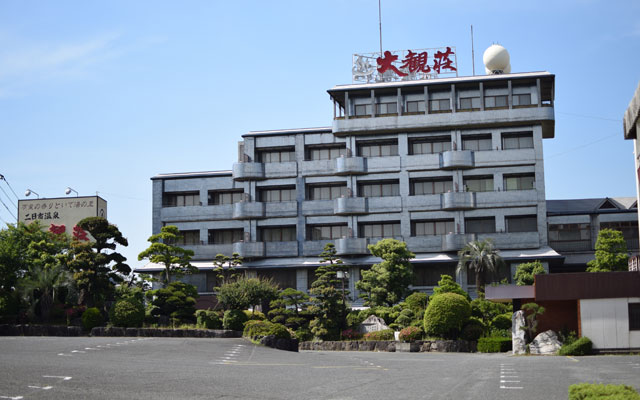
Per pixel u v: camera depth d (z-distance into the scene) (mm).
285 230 79625
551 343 37094
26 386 18875
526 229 73750
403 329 52312
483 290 65125
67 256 56281
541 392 18688
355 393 18938
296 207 78312
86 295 54938
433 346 48531
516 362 30672
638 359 30125
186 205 81875
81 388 18766
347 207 76062
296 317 58375
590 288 35844
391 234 76438
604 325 35406
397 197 75688
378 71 78062
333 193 79188
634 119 34000
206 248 78875
